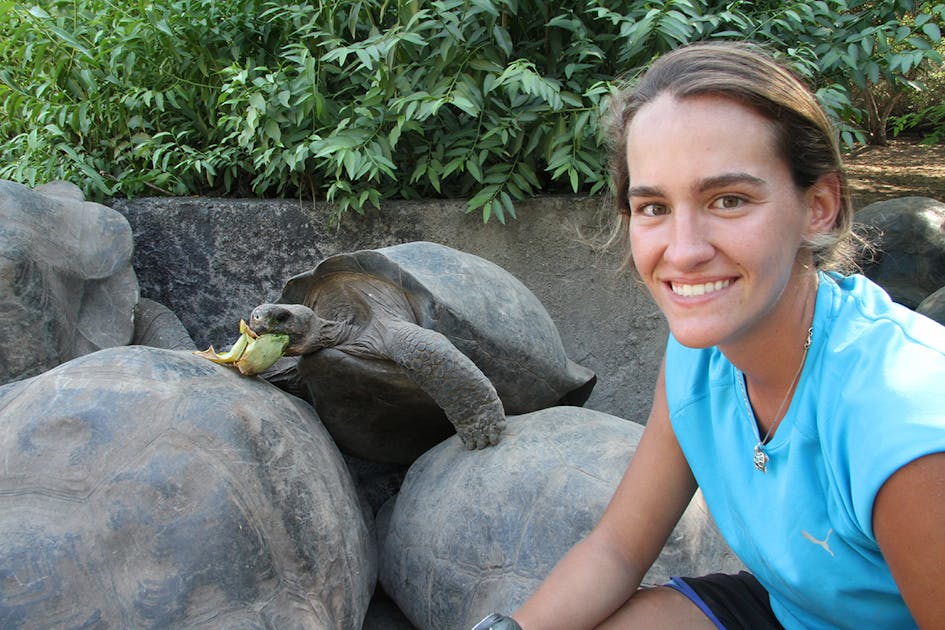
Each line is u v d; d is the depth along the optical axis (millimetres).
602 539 1379
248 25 3207
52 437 1475
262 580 1457
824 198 1022
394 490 2488
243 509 1485
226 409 1621
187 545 1396
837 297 1088
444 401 1983
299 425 1802
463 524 1818
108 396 1547
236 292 3033
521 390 2303
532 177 2912
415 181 3033
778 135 943
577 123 2779
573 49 2953
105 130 3418
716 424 1224
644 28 2688
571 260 2941
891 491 916
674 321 1023
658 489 1378
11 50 3404
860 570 1055
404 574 1930
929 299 2900
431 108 2697
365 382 2121
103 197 3213
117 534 1371
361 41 3127
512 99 2801
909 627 1087
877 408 950
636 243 1046
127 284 2723
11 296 2287
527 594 1635
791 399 1104
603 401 3018
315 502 1647
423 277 2141
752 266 961
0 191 2480
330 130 3041
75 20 3326
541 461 1841
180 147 3223
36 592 1286
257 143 3162
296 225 2961
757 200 951
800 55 2975
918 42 3061
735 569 1705
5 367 2270
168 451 1485
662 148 961
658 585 1502
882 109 8867
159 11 3141
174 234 3023
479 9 2734
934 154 8172
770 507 1136
